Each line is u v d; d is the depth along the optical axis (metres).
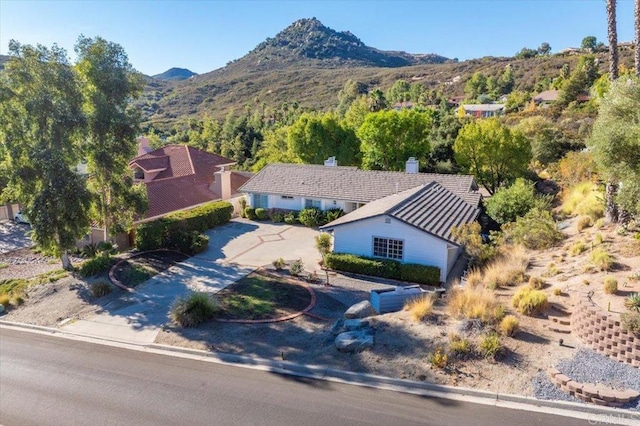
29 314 17.89
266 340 14.19
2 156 22.95
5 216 37.41
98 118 21.73
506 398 10.02
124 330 15.77
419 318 13.50
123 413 10.48
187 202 34.25
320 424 9.62
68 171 21.19
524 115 71.00
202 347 13.96
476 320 12.63
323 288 19.45
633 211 15.24
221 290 19.20
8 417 10.52
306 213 31.39
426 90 123.81
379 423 9.50
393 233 21.52
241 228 31.17
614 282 12.60
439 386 10.61
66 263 23.06
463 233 20.75
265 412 10.20
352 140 49.66
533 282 15.20
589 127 47.59
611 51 18.98
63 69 20.94
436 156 50.16
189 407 10.59
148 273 21.44
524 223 21.78
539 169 46.00
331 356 12.52
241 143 71.38
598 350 11.07
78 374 12.64
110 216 24.39
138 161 41.34
